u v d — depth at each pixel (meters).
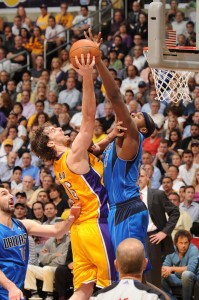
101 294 6.05
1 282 8.31
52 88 20.53
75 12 24.95
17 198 14.79
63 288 12.91
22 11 24.78
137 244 6.12
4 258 8.62
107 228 8.11
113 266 8.08
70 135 16.47
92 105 7.94
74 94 19.80
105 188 8.16
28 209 14.86
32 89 21.22
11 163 17.91
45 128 8.33
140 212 7.98
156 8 8.36
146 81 19.56
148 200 11.13
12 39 23.70
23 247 8.74
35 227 8.78
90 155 8.19
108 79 7.82
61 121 18.38
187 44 19.97
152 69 8.87
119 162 8.00
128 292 6.00
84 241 8.11
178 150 16.20
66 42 22.95
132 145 7.94
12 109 20.27
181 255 12.27
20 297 8.23
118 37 21.23
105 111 17.88
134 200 8.02
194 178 14.67
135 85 19.48
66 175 8.14
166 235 11.01
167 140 16.22
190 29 20.95
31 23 24.45
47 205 14.01
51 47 22.45
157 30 8.37
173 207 11.20
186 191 13.88
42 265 13.38
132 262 6.07
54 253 13.27
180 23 21.89
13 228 8.70
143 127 8.36
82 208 8.18
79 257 8.24
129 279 6.06
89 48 7.78
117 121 7.93
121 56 20.92
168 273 12.16
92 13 23.38
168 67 8.44
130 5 23.22
